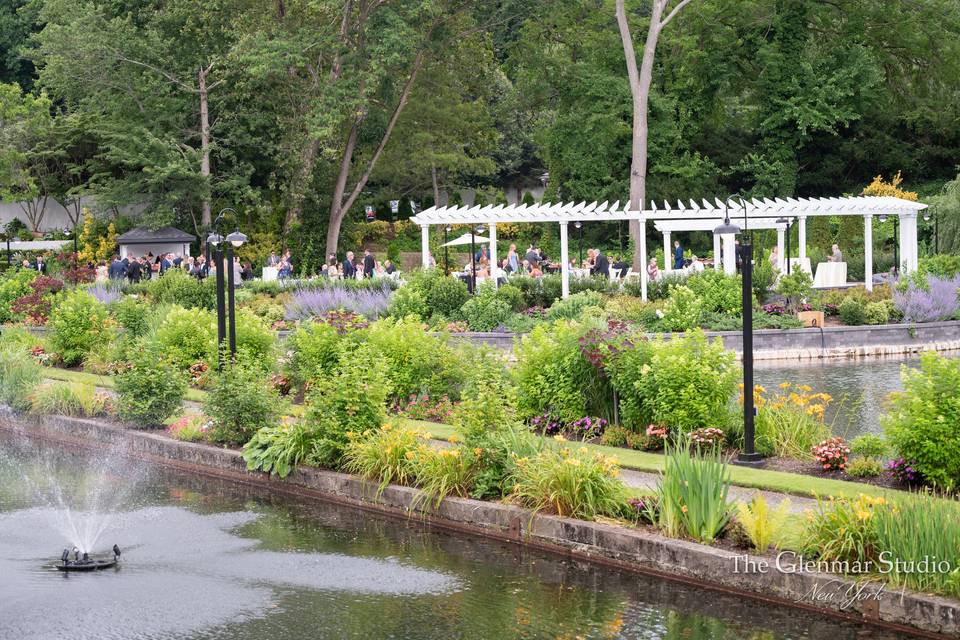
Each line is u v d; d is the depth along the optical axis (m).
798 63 55.75
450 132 55.56
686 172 54.09
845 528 8.83
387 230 57.88
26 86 62.03
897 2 53.47
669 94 54.31
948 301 29.02
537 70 53.09
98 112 50.25
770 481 11.41
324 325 18.78
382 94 47.38
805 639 8.12
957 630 7.90
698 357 13.56
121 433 16.42
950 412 10.74
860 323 28.36
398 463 12.47
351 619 8.80
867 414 17.05
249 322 21.41
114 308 27.05
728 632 8.32
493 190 63.97
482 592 9.41
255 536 11.41
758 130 57.59
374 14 45.38
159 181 47.59
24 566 10.41
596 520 10.43
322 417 13.55
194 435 15.57
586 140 53.09
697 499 9.81
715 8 54.03
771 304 28.98
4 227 54.56
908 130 58.12
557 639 8.27
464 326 27.75
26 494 13.53
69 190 51.72
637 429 13.86
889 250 47.59
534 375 15.03
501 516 11.06
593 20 52.22
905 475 11.12
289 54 44.16
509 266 36.78
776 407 13.53
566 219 31.78
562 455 11.13
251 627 8.64
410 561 10.38
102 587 9.70
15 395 18.89
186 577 9.97
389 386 15.39
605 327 15.34
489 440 11.88
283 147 49.22
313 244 51.25
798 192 59.31
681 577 9.53
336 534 11.44
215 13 48.34
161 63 48.44
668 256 35.50
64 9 49.50
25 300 29.84
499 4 49.12
